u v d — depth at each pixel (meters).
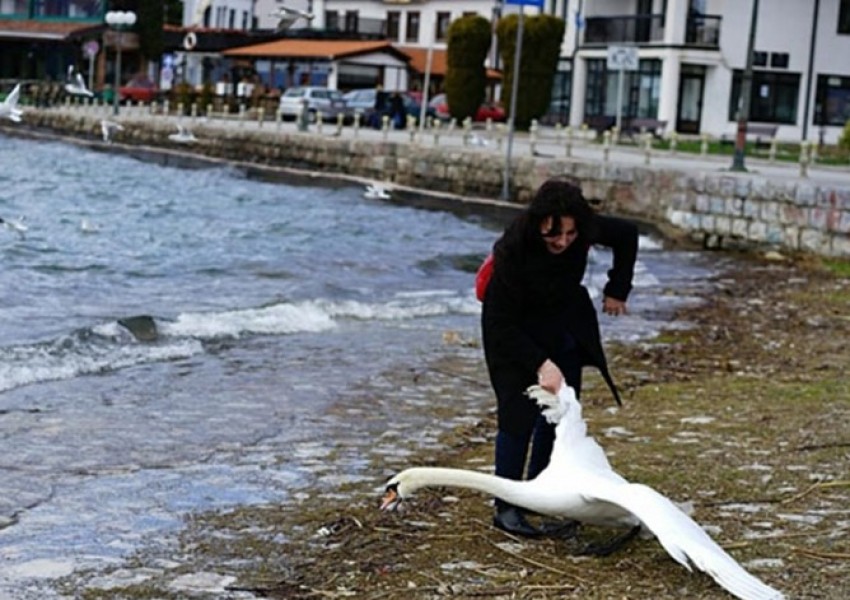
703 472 10.25
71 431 11.80
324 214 38.47
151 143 61.44
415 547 8.48
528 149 47.84
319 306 20.19
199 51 79.25
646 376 15.44
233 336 17.44
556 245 8.24
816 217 31.94
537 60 63.88
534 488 7.80
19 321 17.56
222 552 8.45
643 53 67.62
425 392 14.32
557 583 7.74
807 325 20.55
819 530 8.72
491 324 8.45
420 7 87.19
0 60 86.31
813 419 12.46
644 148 48.50
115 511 9.35
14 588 7.70
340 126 53.12
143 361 15.40
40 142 65.88
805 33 67.50
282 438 11.86
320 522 9.12
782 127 67.81
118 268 24.28
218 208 39.44
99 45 77.62
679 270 29.16
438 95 75.69
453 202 41.81
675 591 7.58
